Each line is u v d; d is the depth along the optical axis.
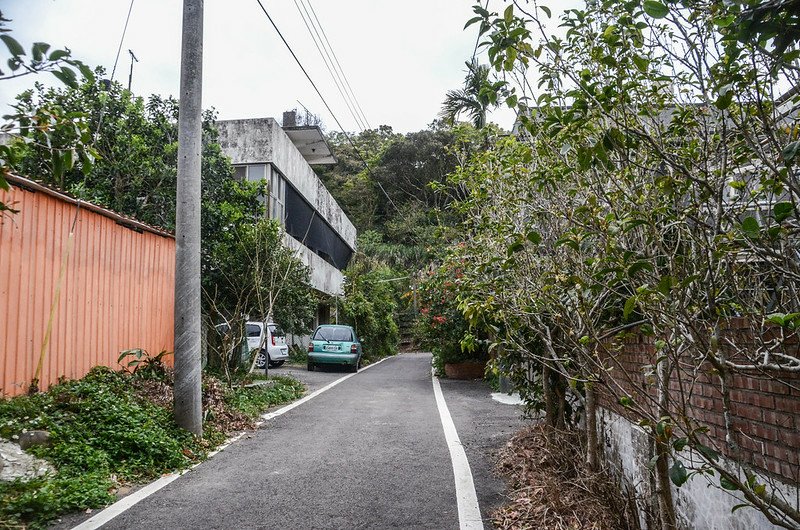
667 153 3.26
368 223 52.53
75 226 7.96
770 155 3.21
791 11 2.21
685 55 3.20
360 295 28.75
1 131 3.67
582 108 3.11
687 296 3.04
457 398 12.95
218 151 14.35
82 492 5.12
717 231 2.85
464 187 7.21
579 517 4.73
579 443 6.10
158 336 10.34
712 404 3.58
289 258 14.11
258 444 7.82
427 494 5.59
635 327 4.98
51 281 7.44
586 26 3.80
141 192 13.30
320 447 7.64
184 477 6.13
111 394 7.38
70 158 3.79
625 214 3.32
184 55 7.78
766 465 2.98
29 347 7.00
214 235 13.13
